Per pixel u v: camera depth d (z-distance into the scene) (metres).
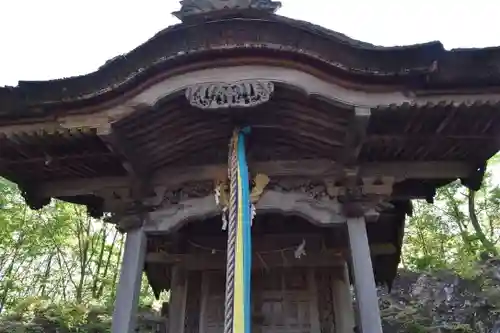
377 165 7.86
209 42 7.70
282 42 7.60
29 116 7.34
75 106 7.26
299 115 7.53
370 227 10.25
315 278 9.72
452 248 27.72
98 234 29.55
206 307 9.57
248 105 6.84
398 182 7.95
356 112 6.77
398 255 10.69
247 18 7.90
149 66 7.07
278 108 7.48
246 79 7.00
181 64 7.14
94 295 26.80
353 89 6.95
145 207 7.89
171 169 8.23
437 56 6.98
